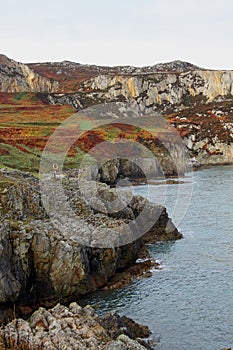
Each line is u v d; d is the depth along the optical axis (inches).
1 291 1151.6
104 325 988.6
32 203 1534.2
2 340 823.1
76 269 1333.7
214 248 1871.3
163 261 1706.4
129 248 1619.1
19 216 1445.6
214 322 1186.0
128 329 1064.8
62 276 1312.7
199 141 5876.0
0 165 2699.3
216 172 4596.5
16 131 3932.1
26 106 5880.9
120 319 1067.3
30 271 1289.4
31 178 1907.0
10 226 1302.9
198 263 1676.9
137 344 858.8
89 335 869.2
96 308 1275.8
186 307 1280.8
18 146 3348.9
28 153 3186.5
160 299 1338.6
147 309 1269.7
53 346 808.9
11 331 858.1
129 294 1379.2
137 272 1569.9
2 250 1192.2
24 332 854.5
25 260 1279.5
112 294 1379.2
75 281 1332.4
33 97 6865.2
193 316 1222.9
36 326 889.5
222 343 1075.9
